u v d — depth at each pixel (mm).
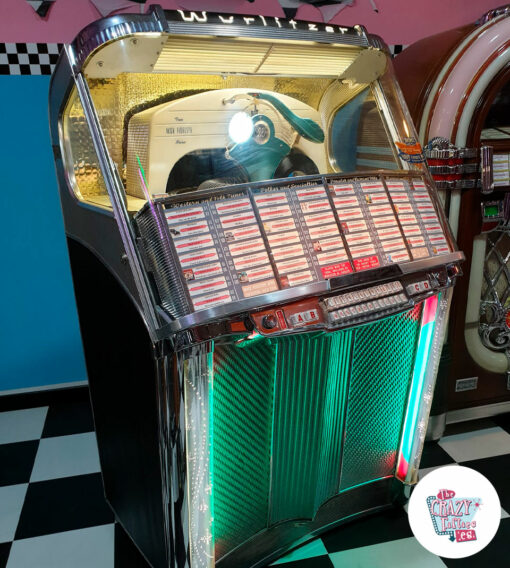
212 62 1362
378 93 1555
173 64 1326
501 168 1969
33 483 2025
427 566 1594
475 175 1940
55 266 2416
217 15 1249
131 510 1610
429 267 1416
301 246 1249
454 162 1907
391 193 1419
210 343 1129
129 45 1192
